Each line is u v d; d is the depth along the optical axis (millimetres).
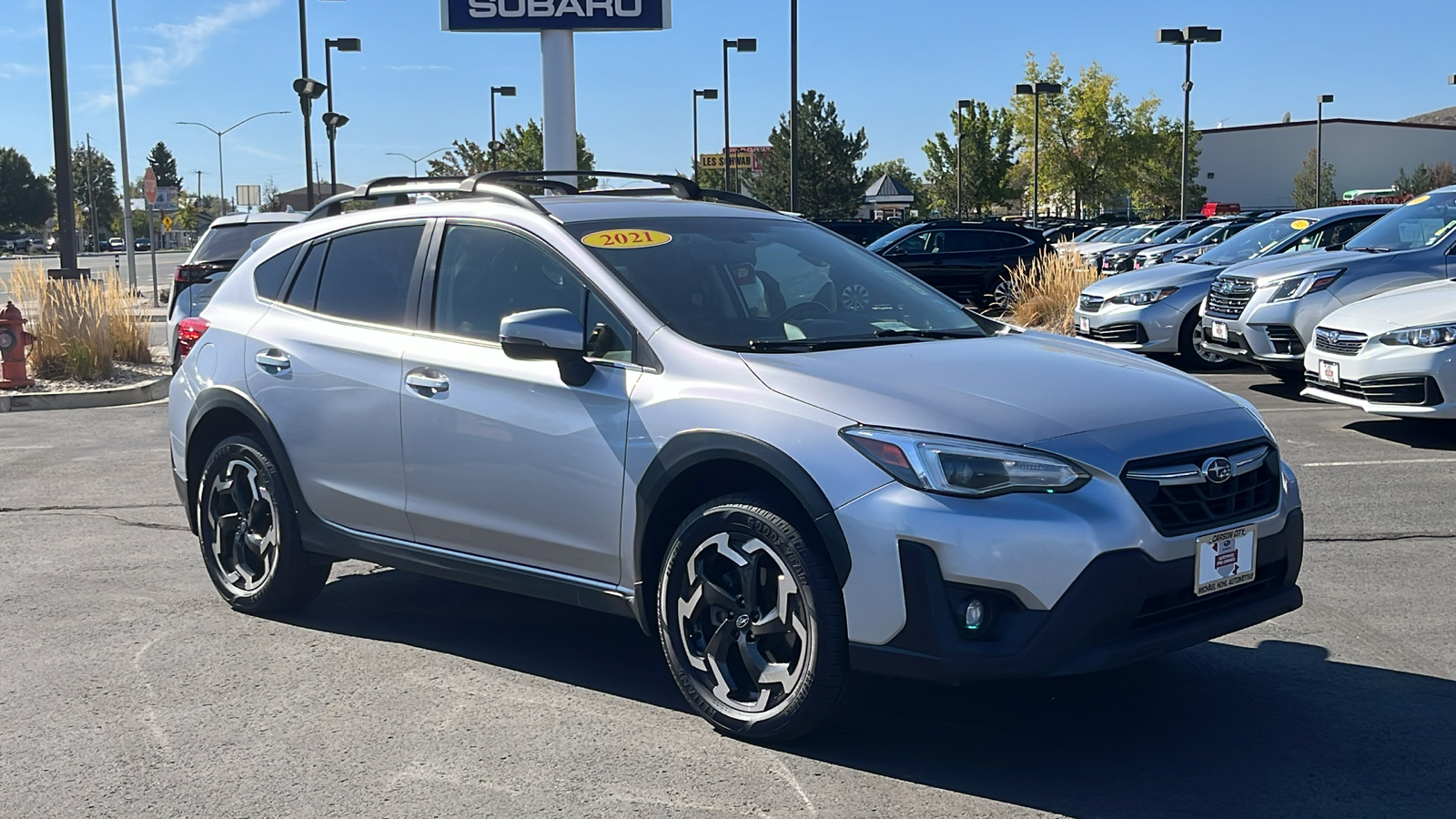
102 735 4129
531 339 4133
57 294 14141
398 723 4215
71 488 8305
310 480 5168
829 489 3654
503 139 55250
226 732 4148
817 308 4664
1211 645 4898
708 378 4023
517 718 4246
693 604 4039
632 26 23188
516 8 23094
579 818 3490
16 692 4543
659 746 3984
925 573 3520
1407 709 4230
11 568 6285
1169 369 4379
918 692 4438
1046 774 3756
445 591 5902
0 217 133500
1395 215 11969
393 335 4934
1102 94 62281
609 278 4406
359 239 5262
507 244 4746
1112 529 3498
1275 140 90812
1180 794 3609
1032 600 3467
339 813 3541
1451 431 9555
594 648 5012
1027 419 3666
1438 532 6531
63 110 15461
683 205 5117
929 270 23062
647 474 4062
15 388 13180
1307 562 6023
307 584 5383
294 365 5191
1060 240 39656
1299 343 11281
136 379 13906
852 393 3779
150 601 5703
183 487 5746
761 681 3902
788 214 5395
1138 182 65000
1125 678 4555
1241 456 3838
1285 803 3549
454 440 4617
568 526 4340
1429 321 8555
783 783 3703
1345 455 8641
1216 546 3693
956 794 3623
